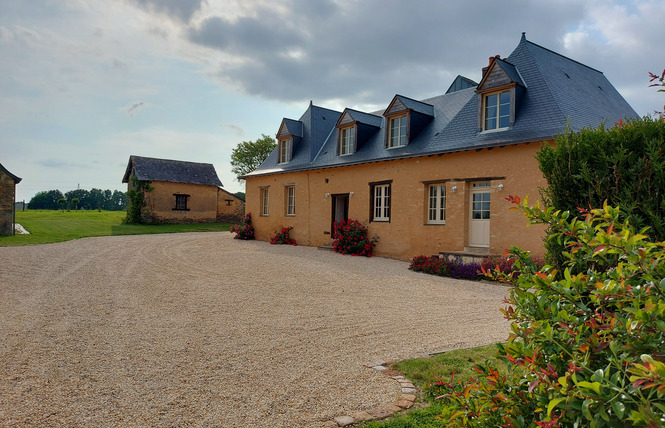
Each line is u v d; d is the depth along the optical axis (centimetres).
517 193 1162
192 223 3422
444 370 436
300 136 2155
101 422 323
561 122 1149
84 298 761
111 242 1877
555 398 178
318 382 412
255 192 2284
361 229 1603
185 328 591
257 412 347
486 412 220
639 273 203
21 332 548
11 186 1959
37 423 317
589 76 1571
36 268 1084
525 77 1334
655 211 468
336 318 671
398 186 1501
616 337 188
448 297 858
